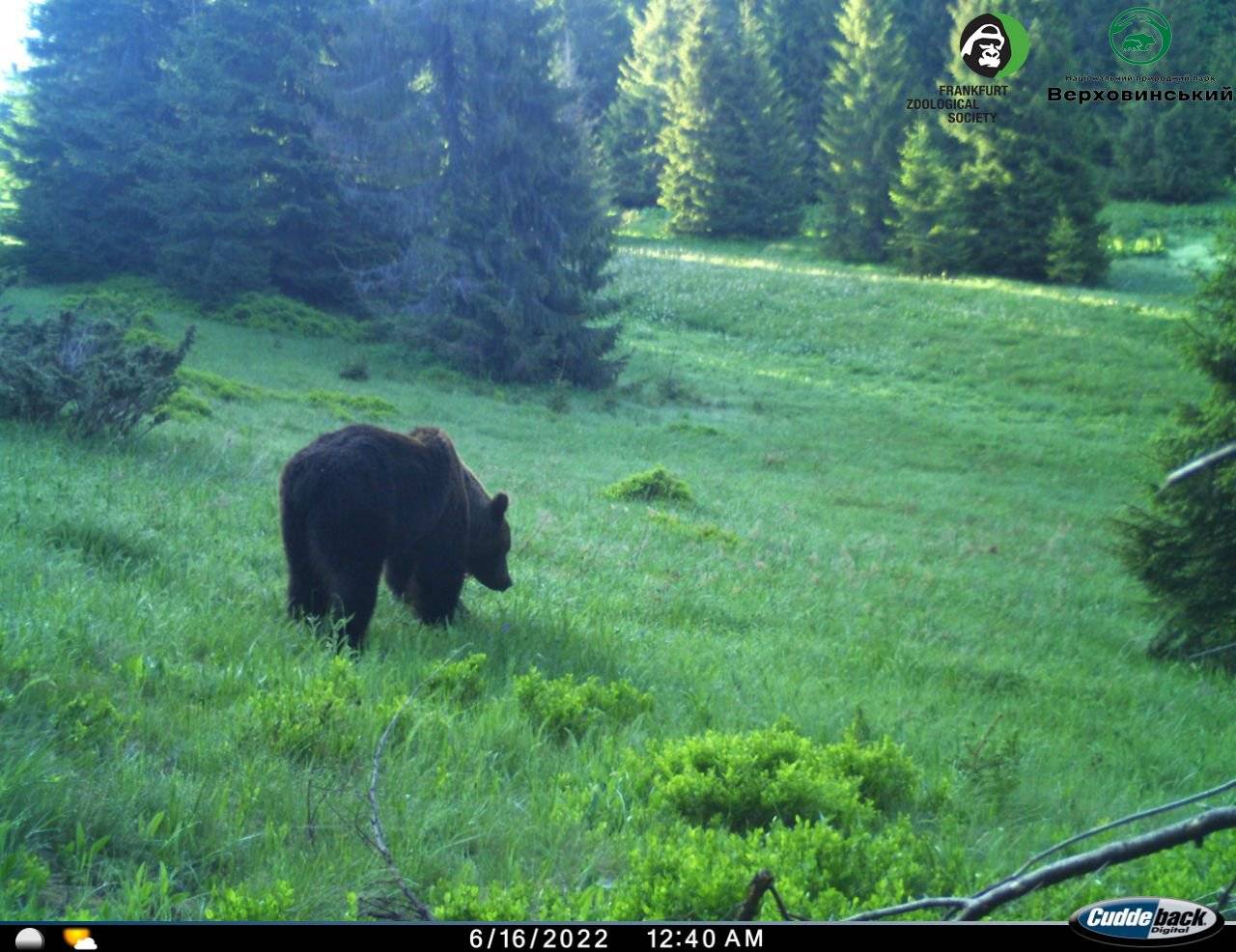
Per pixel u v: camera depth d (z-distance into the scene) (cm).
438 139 3653
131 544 873
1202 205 6556
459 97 3669
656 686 780
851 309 5078
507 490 1783
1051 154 5547
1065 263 5494
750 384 4031
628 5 10112
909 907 267
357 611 745
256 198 3722
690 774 547
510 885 414
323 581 759
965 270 5819
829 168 6944
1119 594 1698
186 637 666
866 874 450
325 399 2619
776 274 5656
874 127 6431
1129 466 3203
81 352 1439
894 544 1905
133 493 1073
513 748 585
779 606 1216
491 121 3606
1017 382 4206
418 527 799
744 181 7225
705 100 7212
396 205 3734
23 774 417
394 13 3575
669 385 3706
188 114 3731
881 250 6425
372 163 3688
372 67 3622
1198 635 1313
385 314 3816
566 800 516
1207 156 6562
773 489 2423
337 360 3428
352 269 4078
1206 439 1312
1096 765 767
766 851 454
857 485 2652
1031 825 598
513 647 812
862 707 804
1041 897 441
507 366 3612
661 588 1179
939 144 6228
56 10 4041
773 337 4784
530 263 3625
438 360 3650
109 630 634
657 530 1580
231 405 2258
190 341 1506
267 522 1101
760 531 1759
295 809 457
